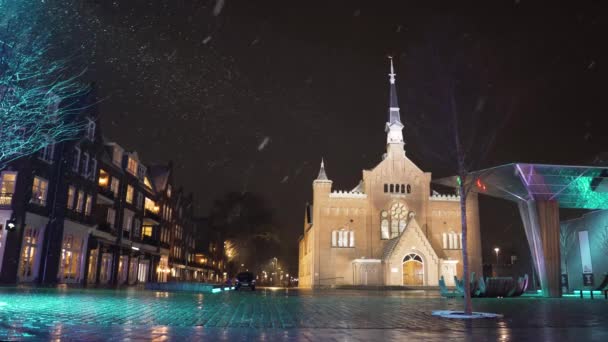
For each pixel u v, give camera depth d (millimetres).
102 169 43344
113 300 18219
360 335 9391
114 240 45938
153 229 59594
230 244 88438
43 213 34188
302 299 25016
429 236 63719
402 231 59938
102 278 43812
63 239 35688
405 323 11922
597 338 9148
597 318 13812
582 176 29750
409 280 58562
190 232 80500
